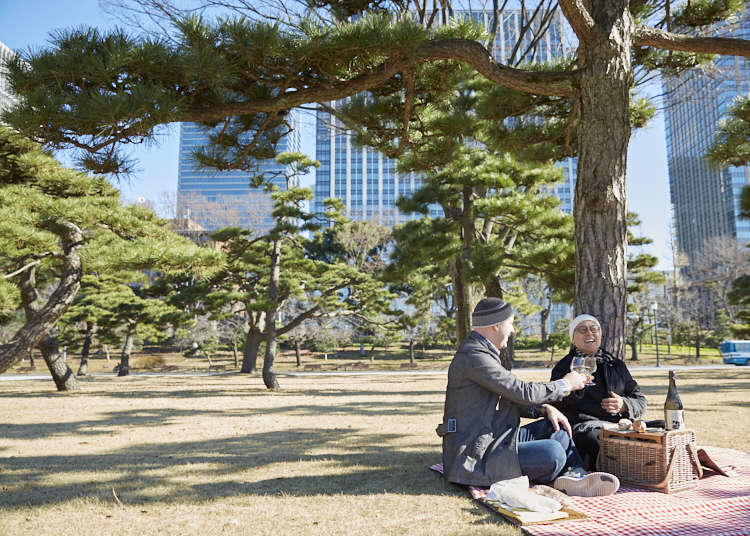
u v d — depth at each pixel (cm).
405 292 4831
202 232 4153
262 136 661
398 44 475
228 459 500
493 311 371
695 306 4750
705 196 9288
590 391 417
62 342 3484
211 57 451
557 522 281
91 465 484
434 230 1442
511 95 723
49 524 301
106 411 1048
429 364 4472
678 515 290
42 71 436
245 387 1923
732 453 464
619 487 356
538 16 1160
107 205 1300
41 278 2120
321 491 367
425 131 683
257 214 4931
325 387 1870
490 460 348
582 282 520
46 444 629
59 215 1172
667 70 891
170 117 446
